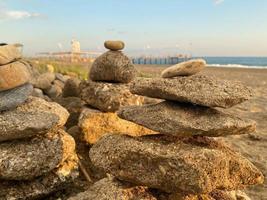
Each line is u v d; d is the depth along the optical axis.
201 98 0.46
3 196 0.52
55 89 1.23
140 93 0.50
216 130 0.46
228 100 0.46
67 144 0.59
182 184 0.43
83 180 0.63
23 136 0.53
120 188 0.47
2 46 0.57
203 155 0.44
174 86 0.48
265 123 1.31
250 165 0.48
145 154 0.45
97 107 0.78
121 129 0.76
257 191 0.70
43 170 0.54
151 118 0.48
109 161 0.48
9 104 0.54
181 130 0.46
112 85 0.79
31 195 0.53
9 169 0.51
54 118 0.56
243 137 1.12
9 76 0.55
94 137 0.75
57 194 0.57
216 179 0.43
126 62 0.81
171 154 0.44
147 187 0.48
